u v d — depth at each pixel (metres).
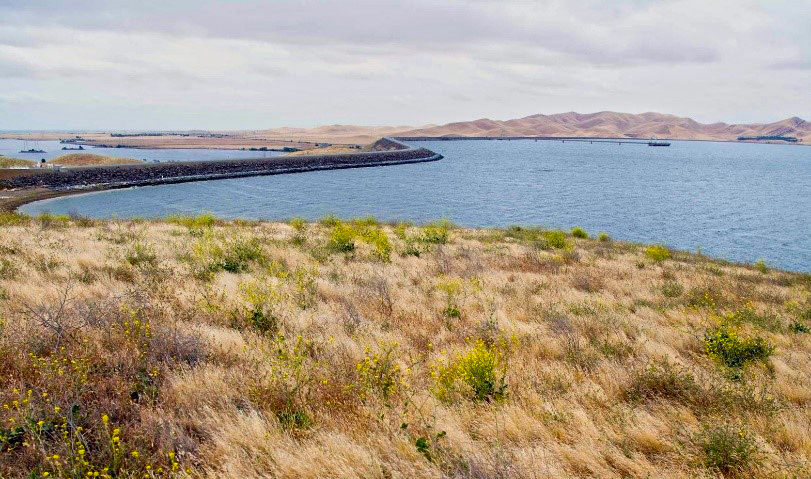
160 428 4.59
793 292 17.52
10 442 4.29
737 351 8.42
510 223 66.25
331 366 6.34
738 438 4.90
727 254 49.94
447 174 141.88
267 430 4.73
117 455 4.00
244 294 9.84
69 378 5.31
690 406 6.02
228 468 4.08
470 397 5.88
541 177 137.75
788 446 5.16
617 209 81.06
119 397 5.19
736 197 101.12
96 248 15.73
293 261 15.20
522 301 11.73
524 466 4.26
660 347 8.56
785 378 7.51
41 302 8.52
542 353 7.95
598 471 4.39
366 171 147.75
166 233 22.45
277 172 134.88
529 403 5.74
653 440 5.01
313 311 9.41
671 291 14.55
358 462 4.25
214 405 5.26
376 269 14.59
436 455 4.41
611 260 21.91
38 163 117.44
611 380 6.59
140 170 109.50
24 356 5.90
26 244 15.34
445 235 25.25
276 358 6.21
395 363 6.54
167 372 5.84
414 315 9.82
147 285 10.16
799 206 88.62
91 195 84.81
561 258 20.09
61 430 4.39
